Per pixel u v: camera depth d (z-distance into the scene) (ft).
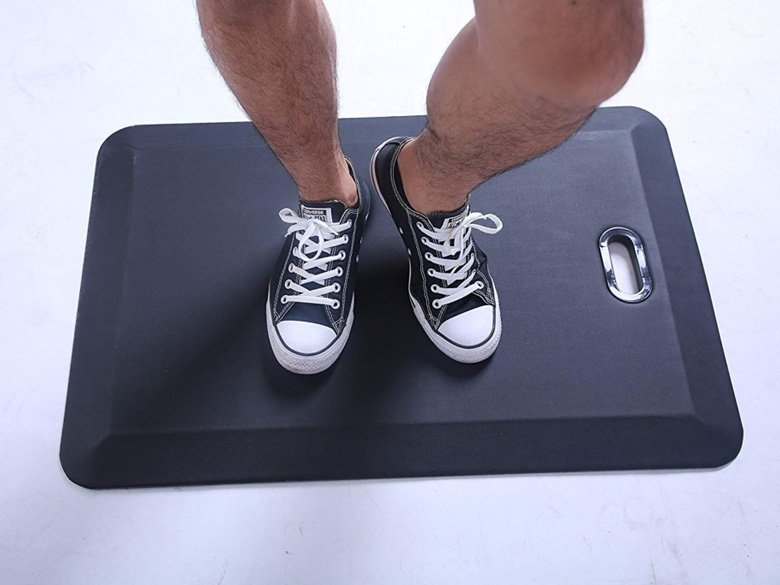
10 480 3.02
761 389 3.25
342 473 3.01
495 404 3.12
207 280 3.36
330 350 3.04
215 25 2.04
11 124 3.76
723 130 3.84
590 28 1.52
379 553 2.95
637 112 3.84
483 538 2.97
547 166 3.67
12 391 3.18
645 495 3.05
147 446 3.03
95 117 3.79
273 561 2.93
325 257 3.03
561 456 3.06
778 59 4.04
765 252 3.55
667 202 3.60
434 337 3.13
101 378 3.14
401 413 3.09
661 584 2.92
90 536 2.94
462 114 2.02
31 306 3.34
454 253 2.96
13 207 3.56
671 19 4.15
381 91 3.92
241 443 3.04
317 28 2.13
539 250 3.46
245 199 3.55
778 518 3.02
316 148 2.55
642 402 3.14
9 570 2.88
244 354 3.19
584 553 2.96
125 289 3.33
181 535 2.95
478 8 1.66
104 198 3.53
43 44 3.97
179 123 3.75
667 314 3.34
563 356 3.22
